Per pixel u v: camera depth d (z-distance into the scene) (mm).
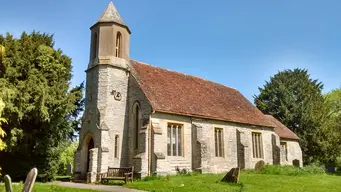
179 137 25719
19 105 21438
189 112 26500
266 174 24812
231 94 36781
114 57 26297
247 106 36250
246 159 29844
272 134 35031
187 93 29688
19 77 22969
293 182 19781
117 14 27766
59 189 16484
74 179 24625
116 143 24875
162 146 23922
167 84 28875
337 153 44375
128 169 22750
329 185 19078
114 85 25688
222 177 22031
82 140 25500
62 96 23609
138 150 24078
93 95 25656
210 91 33625
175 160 24719
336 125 43656
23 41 24344
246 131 31750
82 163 25078
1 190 12461
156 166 22906
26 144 22562
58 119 23469
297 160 39531
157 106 24266
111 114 24953
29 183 8242
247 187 17391
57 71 24391
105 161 23266
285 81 52062
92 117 25109
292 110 49094
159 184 18938
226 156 29000
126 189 17500
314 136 45438
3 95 20094
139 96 25297
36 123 22938
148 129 23547
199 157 25828
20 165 22953
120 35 27328
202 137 26719
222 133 29297
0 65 22359
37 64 23844
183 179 21172
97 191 16031
